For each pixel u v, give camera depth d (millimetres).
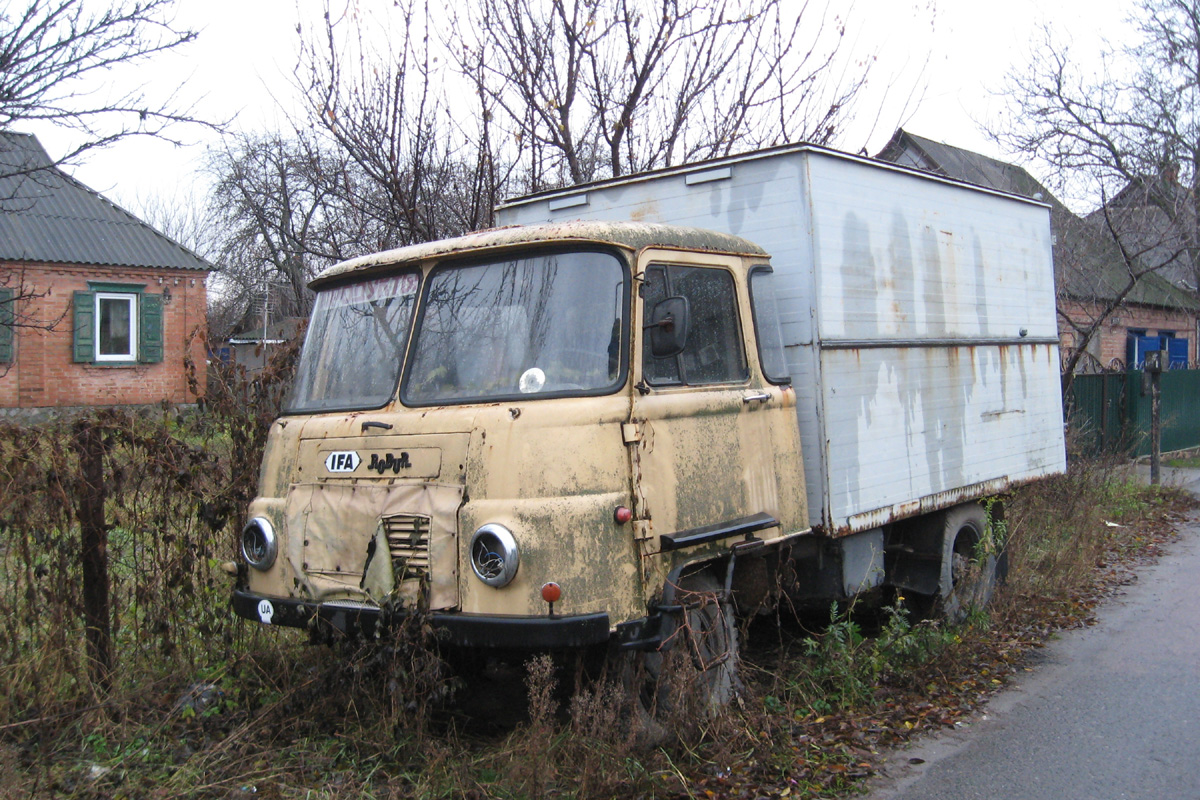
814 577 6234
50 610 5086
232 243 31953
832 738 5164
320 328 5598
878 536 6570
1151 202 20031
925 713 5633
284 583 4977
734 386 5379
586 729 4551
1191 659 6738
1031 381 8570
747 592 5449
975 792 4617
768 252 6043
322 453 5016
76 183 7973
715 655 5113
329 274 5598
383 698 4773
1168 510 13617
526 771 4258
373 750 4637
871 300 6395
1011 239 8414
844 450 5977
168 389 21672
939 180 7352
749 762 4742
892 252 6684
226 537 6027
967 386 7496
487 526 4309
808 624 7348
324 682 5055
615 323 4758
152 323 21438
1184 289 25484
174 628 5602
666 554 4730
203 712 5039
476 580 4355
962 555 7562
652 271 4949
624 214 6711
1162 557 10539
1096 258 19578
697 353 5195
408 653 4398
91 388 20672
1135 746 5164
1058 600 8383
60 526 5137
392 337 5223
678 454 4883
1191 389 21453
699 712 4828
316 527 4883
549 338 4758
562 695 5195
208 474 5703
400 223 9352
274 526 5055
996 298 8070
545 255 4922
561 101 9414
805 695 5652
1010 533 8586
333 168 11055
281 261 29844
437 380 4945
